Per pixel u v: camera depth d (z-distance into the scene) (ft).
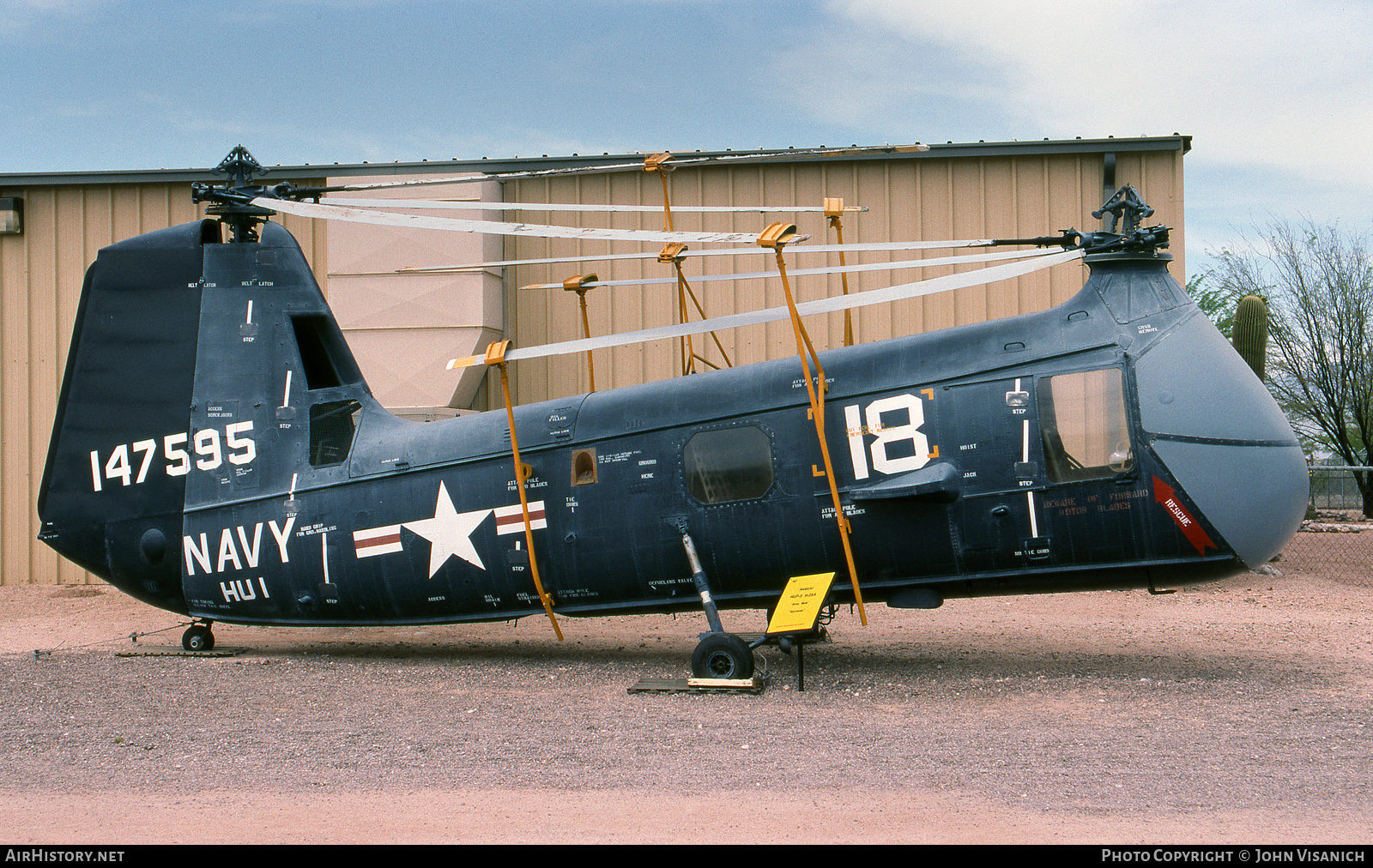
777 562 29.17
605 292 50.88
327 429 34.04
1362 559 57.26
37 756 21.27
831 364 29.58
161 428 34.68
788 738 21.97
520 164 51.03
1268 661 29.81
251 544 33.71
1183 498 26.21
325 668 32.04
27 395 53.01
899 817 16.38
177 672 31.45
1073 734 21.86
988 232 48.47
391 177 51.49
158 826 16.48
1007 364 27.71
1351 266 90.17
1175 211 47.21
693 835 15.58
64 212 53.21
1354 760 19.54
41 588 51.60
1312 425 95.40
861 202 49.34
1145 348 26.96
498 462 31.68
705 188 50.24
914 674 29.07
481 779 19.21
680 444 29.94
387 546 32.45
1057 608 42.50
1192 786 17.92
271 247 35.19
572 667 31.63
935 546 27.84
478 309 49.24
